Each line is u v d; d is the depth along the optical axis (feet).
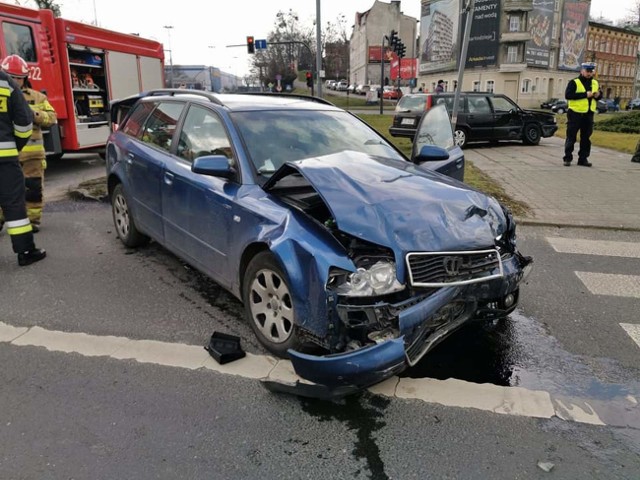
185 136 15.19
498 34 195.11
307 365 9.09
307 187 12.19
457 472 8.21
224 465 8.31
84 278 16.26
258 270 11.35
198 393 10.19
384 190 10.68
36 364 11.24
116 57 40.81
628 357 11.89
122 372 10.94
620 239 21.02
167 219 15.42
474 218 10.62
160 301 14.56
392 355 8.80
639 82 292.81
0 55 30.40
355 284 9.34
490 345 12.35
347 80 260.01
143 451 8.60
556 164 38.63
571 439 9.02
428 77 234.79
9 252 18.86
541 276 16.85
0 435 8.95
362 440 8.93
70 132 35.99
